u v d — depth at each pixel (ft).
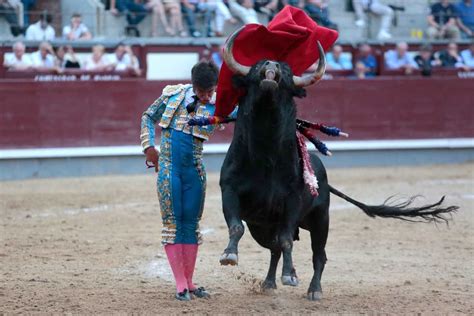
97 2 118.62
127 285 48.26
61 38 115.03
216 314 40.50
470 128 132.26
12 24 113.29
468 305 43.91
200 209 44.09
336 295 46.19
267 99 38.34
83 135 114.21
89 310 41.32
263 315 40.52
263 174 40.42
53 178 111.55
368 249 63.36
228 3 120.57
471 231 72.64
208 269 53.93
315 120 124.36
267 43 40.70
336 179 109.09
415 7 134.31
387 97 127.65
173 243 43.68
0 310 41.24
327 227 45.29
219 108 42.01
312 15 122.31
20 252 59.41
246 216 41.73
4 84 110.93
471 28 134.72
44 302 43.19
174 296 44.78
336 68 126.72
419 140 129.90
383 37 132.26
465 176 113.19
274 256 46.16
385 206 47.44
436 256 60.64
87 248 61.52
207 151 119.03
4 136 111.14
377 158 128.47
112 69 115.24
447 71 132.05
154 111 43.73
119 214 79.15
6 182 106.73
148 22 119.03
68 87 113.29
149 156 43.68
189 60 117.91
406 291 47.65
